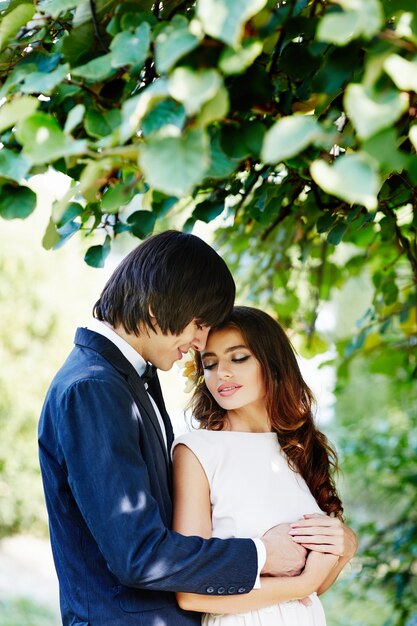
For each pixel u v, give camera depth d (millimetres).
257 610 1854
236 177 1959
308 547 1892
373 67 1079
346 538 1967
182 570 1612
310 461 2193
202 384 2217
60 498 1712
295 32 1380
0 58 1534
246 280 3494
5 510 8242
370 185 1012
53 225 1706
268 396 2127
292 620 1887
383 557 3592
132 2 1440
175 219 2994
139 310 1770
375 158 1033
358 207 1862
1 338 8258
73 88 1396
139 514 1588
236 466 2021
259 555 1730
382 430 4141
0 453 8219
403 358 3828
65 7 1353
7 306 8250
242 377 2078
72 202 1633
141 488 1613
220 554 1677
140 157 1087
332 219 1977
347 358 3672
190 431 2141
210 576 1648
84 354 1779
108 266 9008
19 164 1219
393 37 1105
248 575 1699
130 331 1801
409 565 3527
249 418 2158
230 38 1042
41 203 8375
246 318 2115
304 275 3693
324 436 2262
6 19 1375
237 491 1987
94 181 1247
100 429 1625
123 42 1256
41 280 8461
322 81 1297
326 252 3354
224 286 1833
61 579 1729
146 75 1511
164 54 1089
